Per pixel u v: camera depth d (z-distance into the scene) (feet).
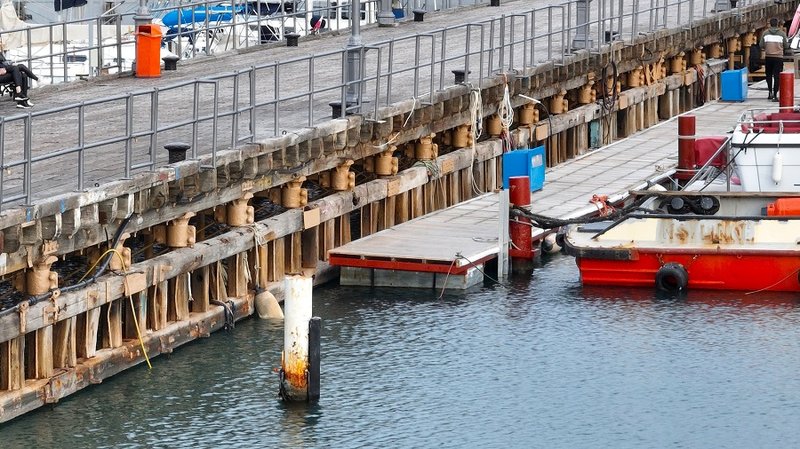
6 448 96.89
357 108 140.97
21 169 113.19
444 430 102.53
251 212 126.21
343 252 135.03
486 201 158.71
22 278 102.17
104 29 231.50
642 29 220.02
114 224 108.99
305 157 132.16
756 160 147.33
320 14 263.08
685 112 226.17
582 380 111.86
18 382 100.99
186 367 112.47
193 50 191.72
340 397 107.86
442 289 133.90
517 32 211.82
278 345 118.21
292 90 156.56
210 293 122.11
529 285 136.36
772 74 213.66
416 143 154.51
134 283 109.81
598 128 197.57
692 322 124.47
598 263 134.21
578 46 193.77
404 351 117.91
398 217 150.41
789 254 130.93
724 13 242.78
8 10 222.07
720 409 106.52
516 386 110.63
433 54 151.43
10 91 153.99
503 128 168.04
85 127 131.95
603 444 100.68
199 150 121.39
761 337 120.67
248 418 103.65
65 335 104.37
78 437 99.25
